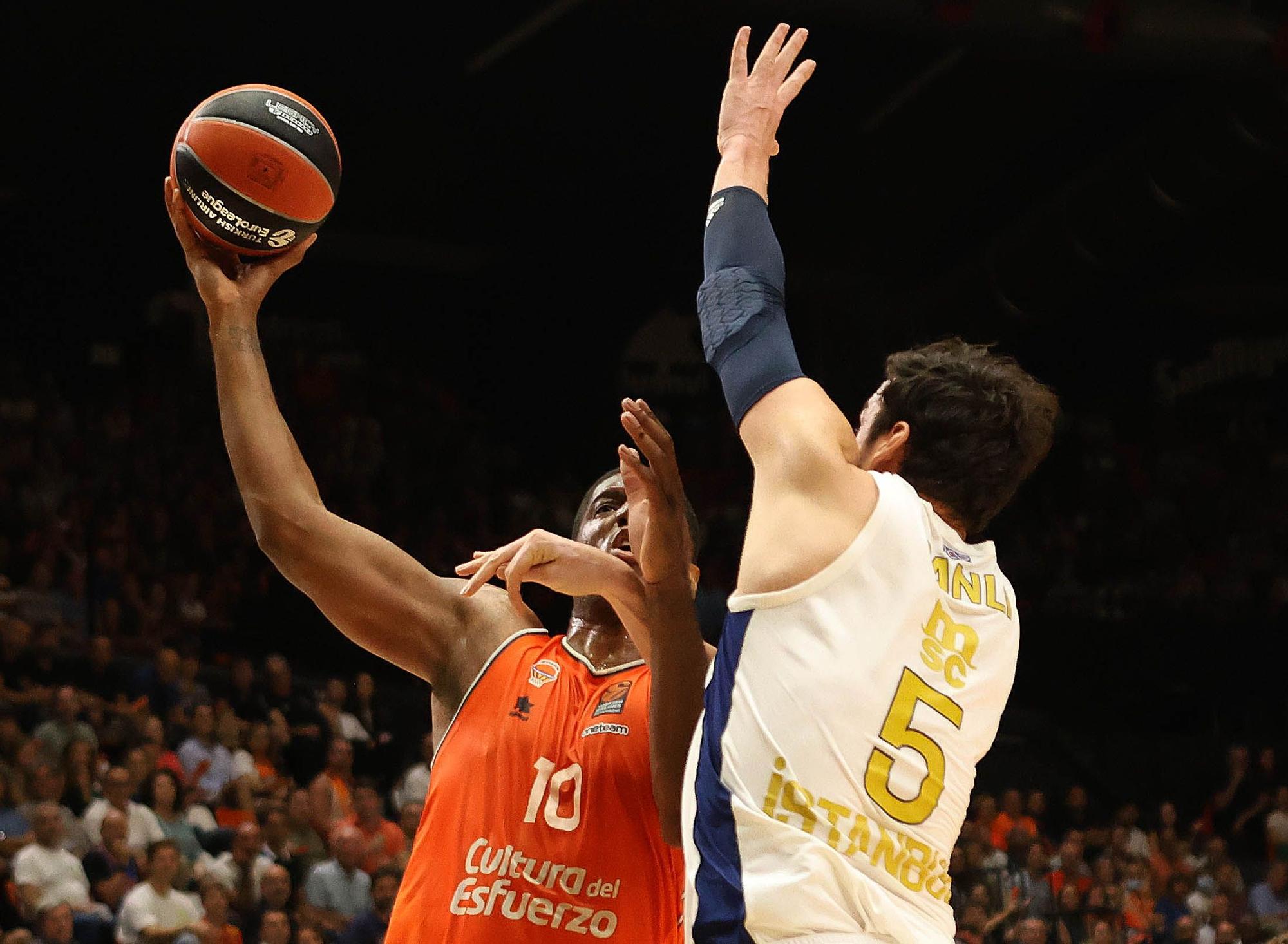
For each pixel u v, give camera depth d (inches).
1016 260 686.5
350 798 356.2
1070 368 796.6
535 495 740.7
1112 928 362.6
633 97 660.1
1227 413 787.4
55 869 274.1
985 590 64.6
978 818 404.2
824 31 595.5
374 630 88.5
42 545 493.4
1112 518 740.0
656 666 77.8
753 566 61.8
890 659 60.0
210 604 519.8
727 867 59.1
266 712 392.8
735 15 575.8
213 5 568.7
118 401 650.8
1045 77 634.2
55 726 329.1
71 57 587.8
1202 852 442.3
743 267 67.0
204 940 271.6
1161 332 798.5
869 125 679.1
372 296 781.9
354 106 654.5
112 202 692.1
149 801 309.7
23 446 559.5
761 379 64.0
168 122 643.5
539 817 86.9
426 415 744.3
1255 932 379.6
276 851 310.2
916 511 63.0
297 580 85.0
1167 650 587.8
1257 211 738.2
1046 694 582.6
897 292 776.3
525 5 578.2
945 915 61.8
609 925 86.0
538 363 802.8
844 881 57.7
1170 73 542.6
